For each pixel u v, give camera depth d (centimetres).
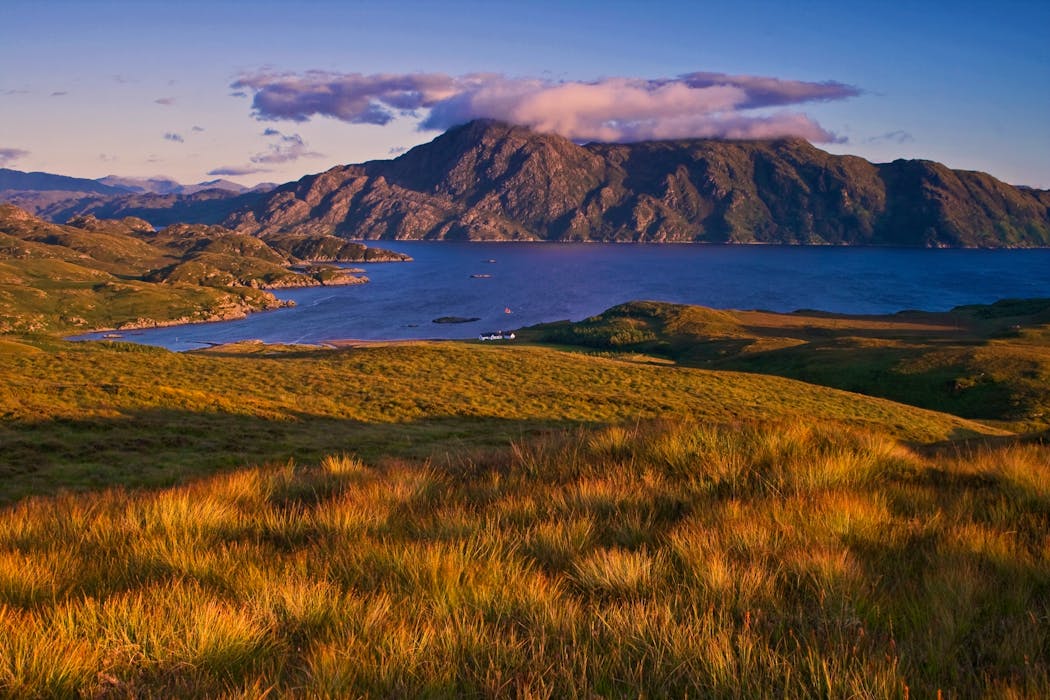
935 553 449
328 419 3419
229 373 5088
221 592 431
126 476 1873
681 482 700
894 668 279
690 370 7438
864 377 9912
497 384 5941
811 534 497
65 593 428
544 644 326
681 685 294
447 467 933
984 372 9006
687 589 398
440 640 335
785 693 266
